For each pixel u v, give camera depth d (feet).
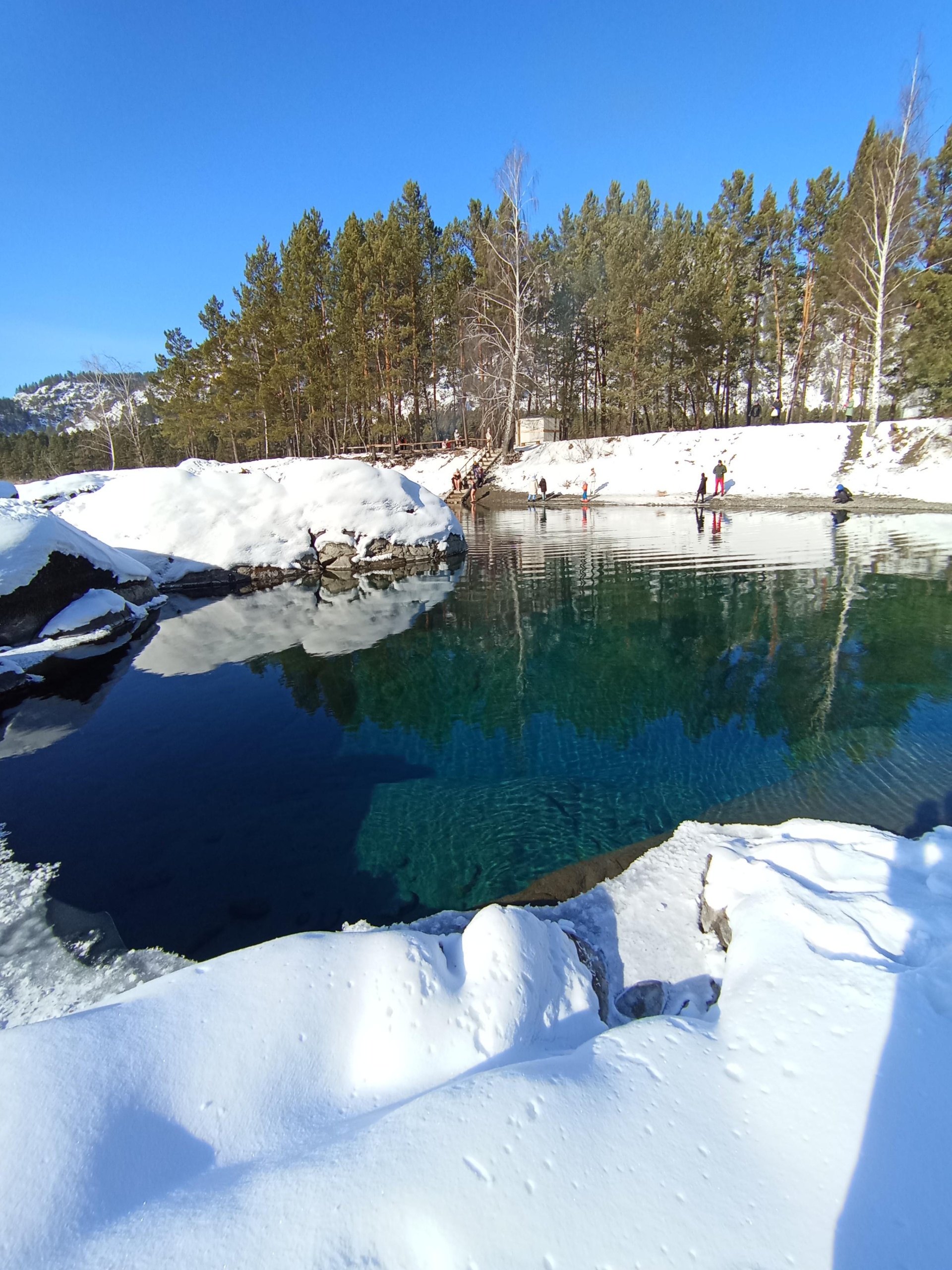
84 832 13.75
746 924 8.37
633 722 18.47
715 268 94.43
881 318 77.82
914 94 70.49
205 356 120.37
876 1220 4.42
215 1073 5.96
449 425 138.62
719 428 96.48
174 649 27.89
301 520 47.60
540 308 107.86
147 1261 4.18
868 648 23.86
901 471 70.95
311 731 18.85
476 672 23.30
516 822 13.69
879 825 12.67
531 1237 4.29
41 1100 5.27
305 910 11.14
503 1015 6.98
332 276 108.27
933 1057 5.60
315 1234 4.31
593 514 74.90
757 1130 5.19
